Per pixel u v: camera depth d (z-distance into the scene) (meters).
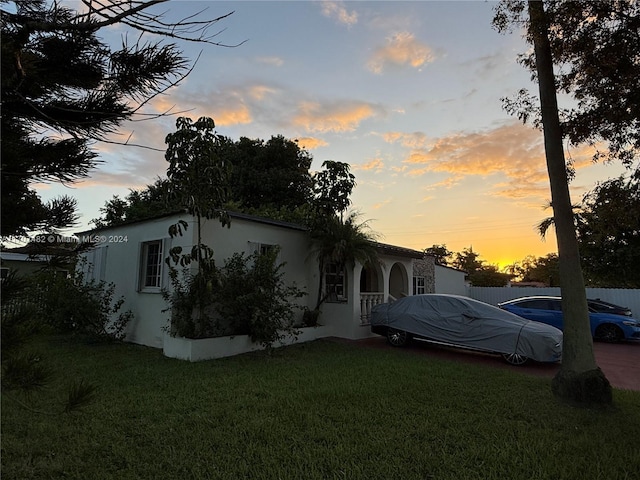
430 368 7.47
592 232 6.00
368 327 11.79
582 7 5.28
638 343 12.34
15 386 1.89
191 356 7.77
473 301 9.65
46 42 2.37
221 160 8.34
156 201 19.62
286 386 6.03
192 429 4.33
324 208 11.24
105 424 4.39
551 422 4.84
